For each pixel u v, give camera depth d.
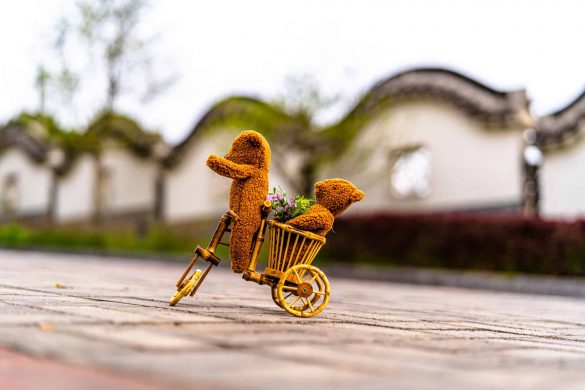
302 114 14.10
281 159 14.98
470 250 11.06
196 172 17.91
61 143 20.12
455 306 5.79
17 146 23.02
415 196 13.95
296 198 3.57
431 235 11.50
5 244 18.78
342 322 3.33
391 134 14.27
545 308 6.39
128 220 19.38
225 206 17.09
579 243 10.08
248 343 2.32
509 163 12.65
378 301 5.69
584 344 3.26
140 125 18.86
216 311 3.38
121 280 6.27
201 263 13.88
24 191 22.91
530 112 12.70
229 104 16.19
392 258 12.00
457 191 13.30
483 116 12.68
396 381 1.83
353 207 14.67
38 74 18.06
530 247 10.48
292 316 3.43
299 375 1.83
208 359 1.98
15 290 4.04
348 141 14.12
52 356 1.92
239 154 3.52
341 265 12.29
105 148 19.67
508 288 9.92
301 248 3.47
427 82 13.52
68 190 21.25
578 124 12.05
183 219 17.70
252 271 3.45
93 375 1.72
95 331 2.36
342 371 1.92
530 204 12.75
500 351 2.64
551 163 12.55
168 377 1.71
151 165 18.94
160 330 2.49
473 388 1.81
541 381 2.00
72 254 17.08
